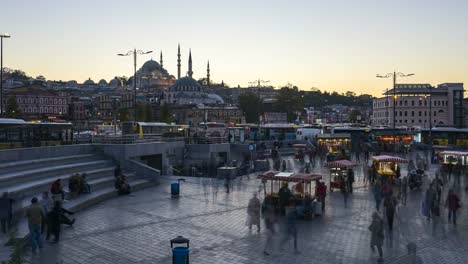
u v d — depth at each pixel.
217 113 199.12
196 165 55.38
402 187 33.38
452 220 26.39
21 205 23.47
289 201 27.41
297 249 20.38
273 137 88.06
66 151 39.25
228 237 22.33
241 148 63.34
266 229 23.94
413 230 24.09
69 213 24.23
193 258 18.94
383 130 81.06
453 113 177.00
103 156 42.41
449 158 48.47
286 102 199.12
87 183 32.44
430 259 19.20
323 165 55.75
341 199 33.66
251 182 42.28
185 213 27.94
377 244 19.11
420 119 178.25
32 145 42.28
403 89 181.38
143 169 41.12
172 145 54.47
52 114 179.88
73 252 19.27
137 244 20.81
